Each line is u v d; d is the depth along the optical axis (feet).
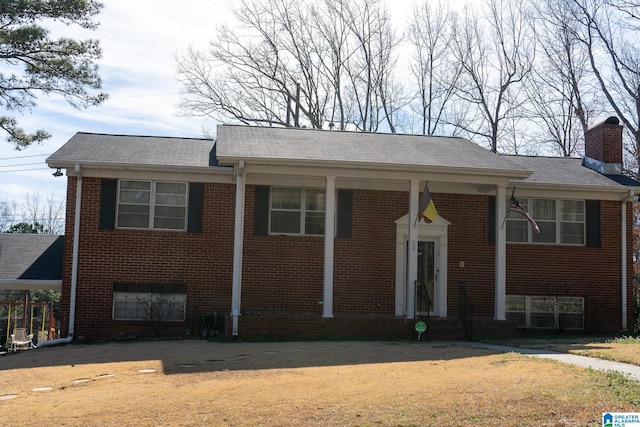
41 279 62.23
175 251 63.67
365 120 129.90
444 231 68.08
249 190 65.46
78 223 62.34
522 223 70.03
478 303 68.08
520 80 126.31
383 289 66.69
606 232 71.00
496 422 26.08
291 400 30.94
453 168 60.23
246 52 126.41
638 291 89.45
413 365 39.93
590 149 78.18
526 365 37.55
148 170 62.54
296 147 64.08
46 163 61.16
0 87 79.25
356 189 67.21
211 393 33.19
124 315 62.90
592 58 119.65
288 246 65.72
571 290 69.87
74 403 32.63
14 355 52.21
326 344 52.60
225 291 63.98
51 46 79.51
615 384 30.68
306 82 128.98
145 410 30.42
